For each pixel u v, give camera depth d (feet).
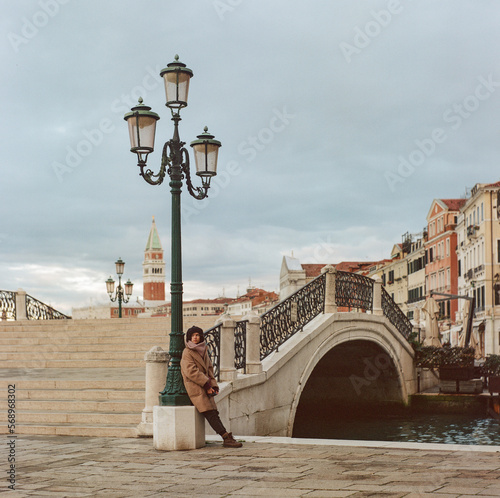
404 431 62.59
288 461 23.66
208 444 28.71
